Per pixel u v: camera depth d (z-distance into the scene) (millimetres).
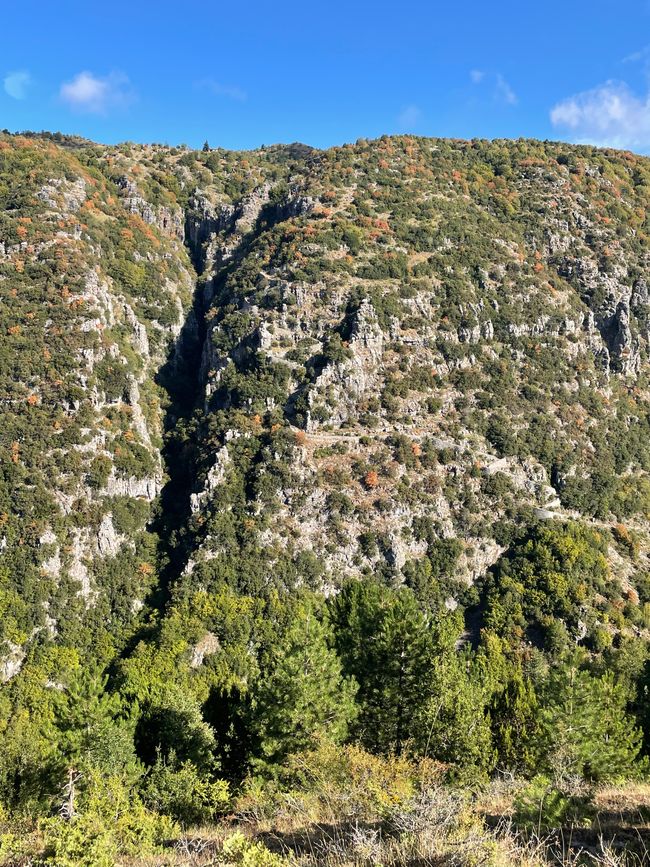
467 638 69875
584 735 31875
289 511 77625
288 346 93188
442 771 24141
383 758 25984
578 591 70250
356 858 11234
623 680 52375
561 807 13656
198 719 37031
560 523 79688
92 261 102500
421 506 79000
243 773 34344
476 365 94562
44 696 60719
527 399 93750
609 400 101250
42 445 78500
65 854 12445
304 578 73125
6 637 66000
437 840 11188
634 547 81875
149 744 37312
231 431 83062
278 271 103188
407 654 31562
